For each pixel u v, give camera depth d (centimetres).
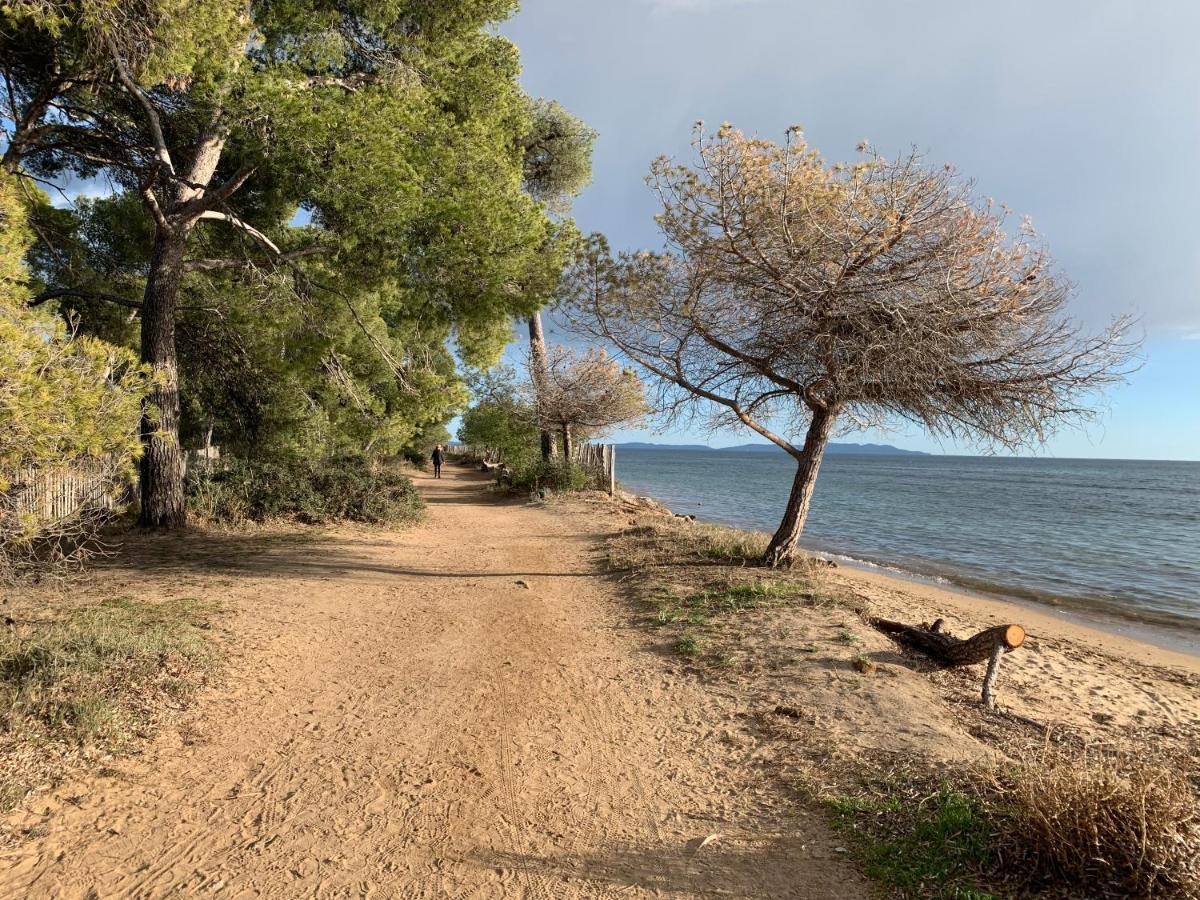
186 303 1403
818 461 988
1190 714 612
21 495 486
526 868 341
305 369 1312
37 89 1000
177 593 795
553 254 1241
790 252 803
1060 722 531
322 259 1282
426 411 1384
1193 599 1341
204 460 1542
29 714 450
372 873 335
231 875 331
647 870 338
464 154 1155
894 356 754
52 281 1277
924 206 756
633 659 664
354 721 514
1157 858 294
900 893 311
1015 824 338
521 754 467
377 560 1140
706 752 470
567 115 2184
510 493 2589
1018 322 750
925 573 1566
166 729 474
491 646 702
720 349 929
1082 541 2217
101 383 493
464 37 1340
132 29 823
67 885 319
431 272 1148
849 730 482
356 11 1204
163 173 1029
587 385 2573
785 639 668
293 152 956
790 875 331
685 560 1072
